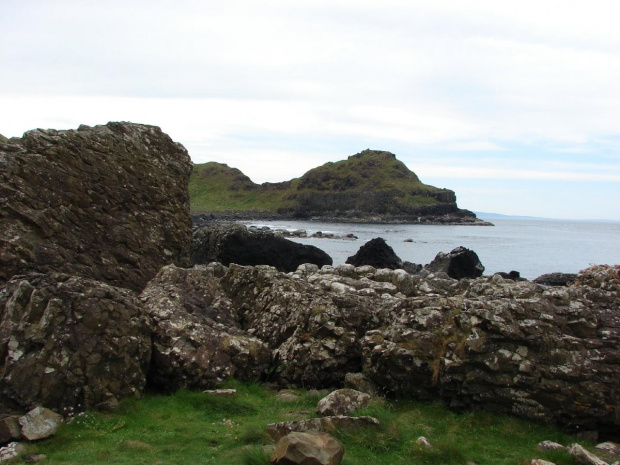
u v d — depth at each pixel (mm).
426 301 11398
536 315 10211
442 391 10227
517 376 9750
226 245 34094
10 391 8609
